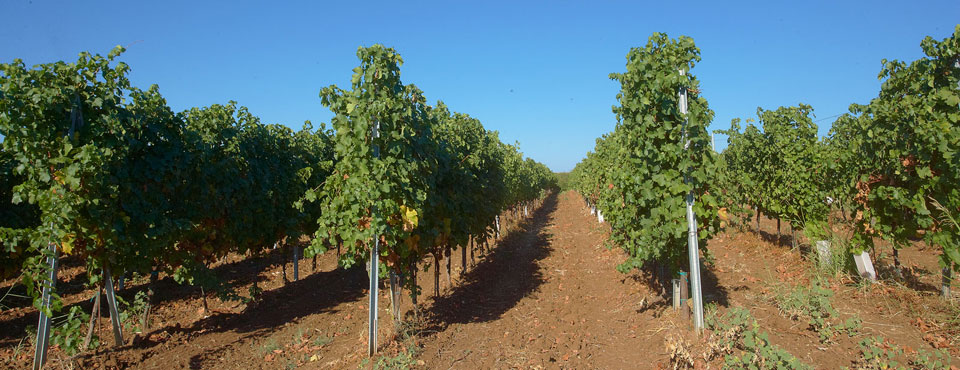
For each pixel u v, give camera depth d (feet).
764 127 35.55
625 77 19.48
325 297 31.60
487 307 27.32
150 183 20.51
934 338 15.94
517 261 41.14
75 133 17.28
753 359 14.01
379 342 19.77
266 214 30.42
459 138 30.32
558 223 76.79
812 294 19.48
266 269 41.45
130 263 20.17
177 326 24.45
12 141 16.53
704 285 25.67
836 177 26.50
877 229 21.63
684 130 17.85
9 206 24.29
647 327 20.57
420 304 27.45
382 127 18.29
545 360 18.24
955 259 17.69
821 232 28.55
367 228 18.02
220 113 26.48
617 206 27.84
